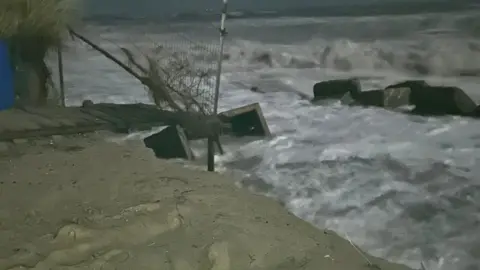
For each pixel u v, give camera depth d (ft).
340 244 18.20
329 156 40.91
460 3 223.30
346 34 148.15
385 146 44.55
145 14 287.48
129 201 20.33
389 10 211.20
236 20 207.21
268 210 20.66
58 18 38.14
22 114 35.45
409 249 24.75
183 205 19.63
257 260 15.48
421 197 31.86
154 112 38.04
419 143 45.44
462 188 33.55
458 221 28.17
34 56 38.65
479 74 97.19
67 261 14.83
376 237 26.11
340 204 30.66
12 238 16.65
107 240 16.16
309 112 60.08
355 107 61.87
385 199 31.58
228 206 20.31
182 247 15.87
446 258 23.84
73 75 87.51
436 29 144.15
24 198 20.53
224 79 92.32
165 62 45.37
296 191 32.99
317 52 114.62
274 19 203.92
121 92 70.59
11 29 35.01
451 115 56.18
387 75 100.58
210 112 38.01
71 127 32.86
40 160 26.30
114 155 27.68
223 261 14.99
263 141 44.11
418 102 59.21
